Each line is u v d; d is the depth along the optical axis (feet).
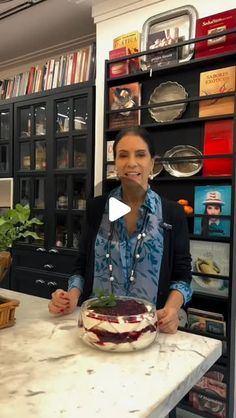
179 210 4.01
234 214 5.29
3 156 9.34
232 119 5.41
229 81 5.41
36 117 8.53
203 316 5.67
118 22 7.07
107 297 2.95
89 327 2.62
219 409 5.49
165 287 3.79
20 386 2.12
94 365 2.40
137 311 2.72
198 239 5.65
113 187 6.91
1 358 2.49
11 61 10.71
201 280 5.63
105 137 6.77
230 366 5.37
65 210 7.84
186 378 2.27
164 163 6.28
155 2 6.54
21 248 8.54
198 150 5.97
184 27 6.13
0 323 3.03
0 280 3.30
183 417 5.92
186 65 5.89
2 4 7.42
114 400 1.98
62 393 2.04
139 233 3.82
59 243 8.04
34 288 8.30
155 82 6.58
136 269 3.76
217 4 5.89
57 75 8.15
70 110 7.68
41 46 9.57
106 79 6.75
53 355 2.55
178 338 2.94
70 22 8.14
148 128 6.52
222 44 5.55
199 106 5.79
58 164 8.07
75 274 4.11
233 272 5.30
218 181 5.84
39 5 7.39
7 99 8.91
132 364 2.43
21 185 8.84
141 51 6.47
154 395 2.03
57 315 3.44
